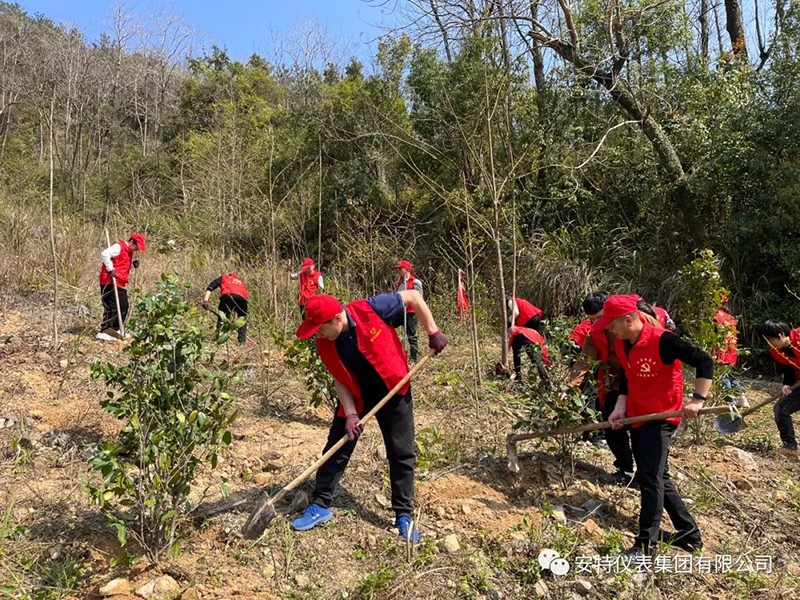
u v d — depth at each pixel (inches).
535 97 509.0
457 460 191.8
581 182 505.7
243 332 317.4
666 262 445.7
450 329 394.3
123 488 122.4
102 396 220.2
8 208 456.8
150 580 125.6
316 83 853.2
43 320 316.2
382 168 618.5
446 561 141.0
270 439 201.8
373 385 148.6
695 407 144.1
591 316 204.2
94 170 767.7
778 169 382.9
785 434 222.7
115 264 300.0
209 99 940.0
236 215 570.3
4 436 181.0
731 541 161.6
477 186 447.8
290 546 139.8
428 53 517.7
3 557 127.2
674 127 470.6
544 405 176.9
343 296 335.0
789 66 390.3
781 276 392.5
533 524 153.3
